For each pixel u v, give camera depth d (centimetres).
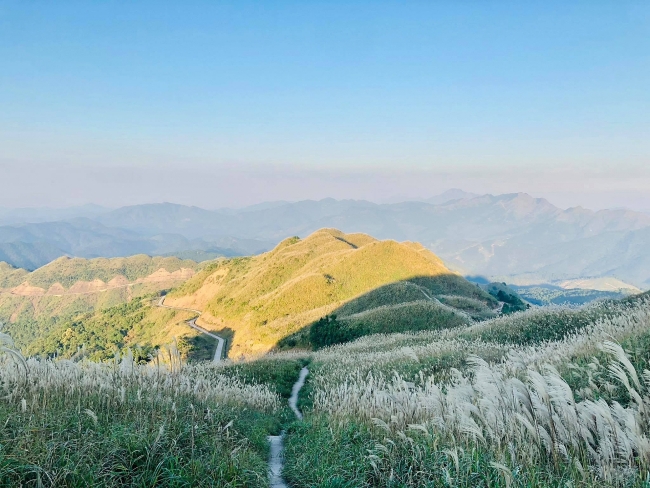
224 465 715
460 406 712
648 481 475
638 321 1177
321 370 2694
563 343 1300
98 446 623
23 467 529
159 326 13250
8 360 843
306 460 923
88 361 1023
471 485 590
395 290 7531
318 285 9288
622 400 735
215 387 1389
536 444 589
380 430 911
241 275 14425
